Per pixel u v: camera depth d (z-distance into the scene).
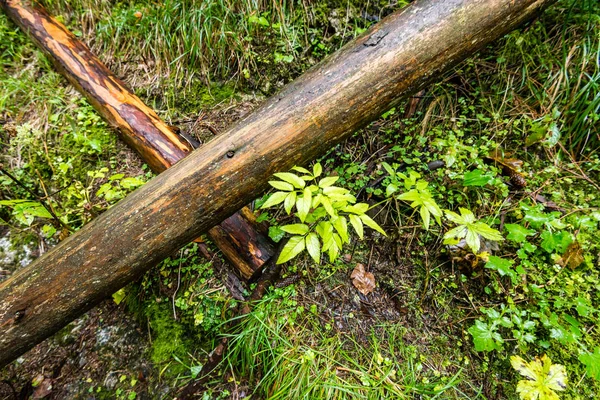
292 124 1.42
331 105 1.44
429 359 1.63
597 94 1.95
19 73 2.66
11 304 1.33
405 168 2.11
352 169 2.10
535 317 1.63
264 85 2.56
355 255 1.96
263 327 1.67
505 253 1.81
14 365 1.91
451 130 2.21
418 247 1.91
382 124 2.32
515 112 2.20
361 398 1.49
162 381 1.78
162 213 1.38
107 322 2.00
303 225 1.38
